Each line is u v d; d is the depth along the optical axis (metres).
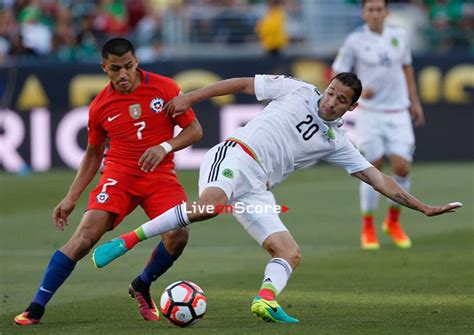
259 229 24.70
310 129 25.17
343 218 49.31
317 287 31.14
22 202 55.56
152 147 24.94
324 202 54.88
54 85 68.88
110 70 24.67
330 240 42.91
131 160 25.34
